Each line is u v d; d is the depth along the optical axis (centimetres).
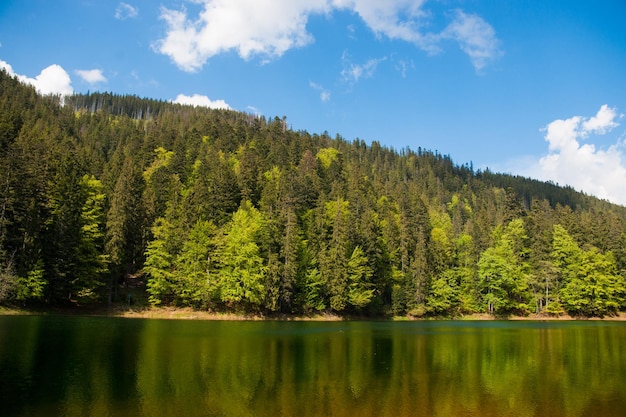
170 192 8075
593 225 10256
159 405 1892
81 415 1722
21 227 5103
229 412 1845
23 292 4862
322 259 7138
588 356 3553
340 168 12756
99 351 2977
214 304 6419
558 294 8800
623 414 2022
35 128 9538
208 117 17338
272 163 12312
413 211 10412
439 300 8181
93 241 5928
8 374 2277
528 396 2288
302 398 2100
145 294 6575
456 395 2261
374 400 2116
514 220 9850
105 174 8025
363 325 6194
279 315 6769
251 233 6656
